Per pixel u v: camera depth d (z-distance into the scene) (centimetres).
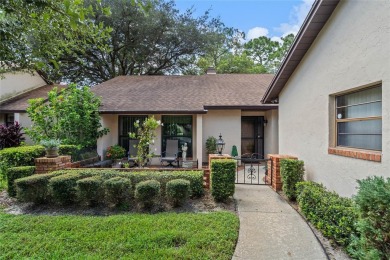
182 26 1905
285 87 778
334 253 338
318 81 557
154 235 377
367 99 422
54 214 488
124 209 507
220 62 2447
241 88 1323
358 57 412
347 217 332
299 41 580
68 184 525
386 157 347
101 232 393
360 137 441
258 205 538
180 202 522
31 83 1473
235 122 1170
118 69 2134
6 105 1204
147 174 573
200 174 586
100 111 1024
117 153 1047
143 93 1245
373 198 247
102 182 529
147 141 843
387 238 240
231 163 552
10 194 576
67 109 965
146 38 1881
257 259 325
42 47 305
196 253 331
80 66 1917
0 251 343
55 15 252
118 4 1716
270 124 1170
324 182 529
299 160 608
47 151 651
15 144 1088
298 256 331
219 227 407
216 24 2081
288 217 468
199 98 1178
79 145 915
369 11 384
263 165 1148
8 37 273
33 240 372
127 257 323
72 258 323
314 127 577
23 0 223
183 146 1062
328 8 486
